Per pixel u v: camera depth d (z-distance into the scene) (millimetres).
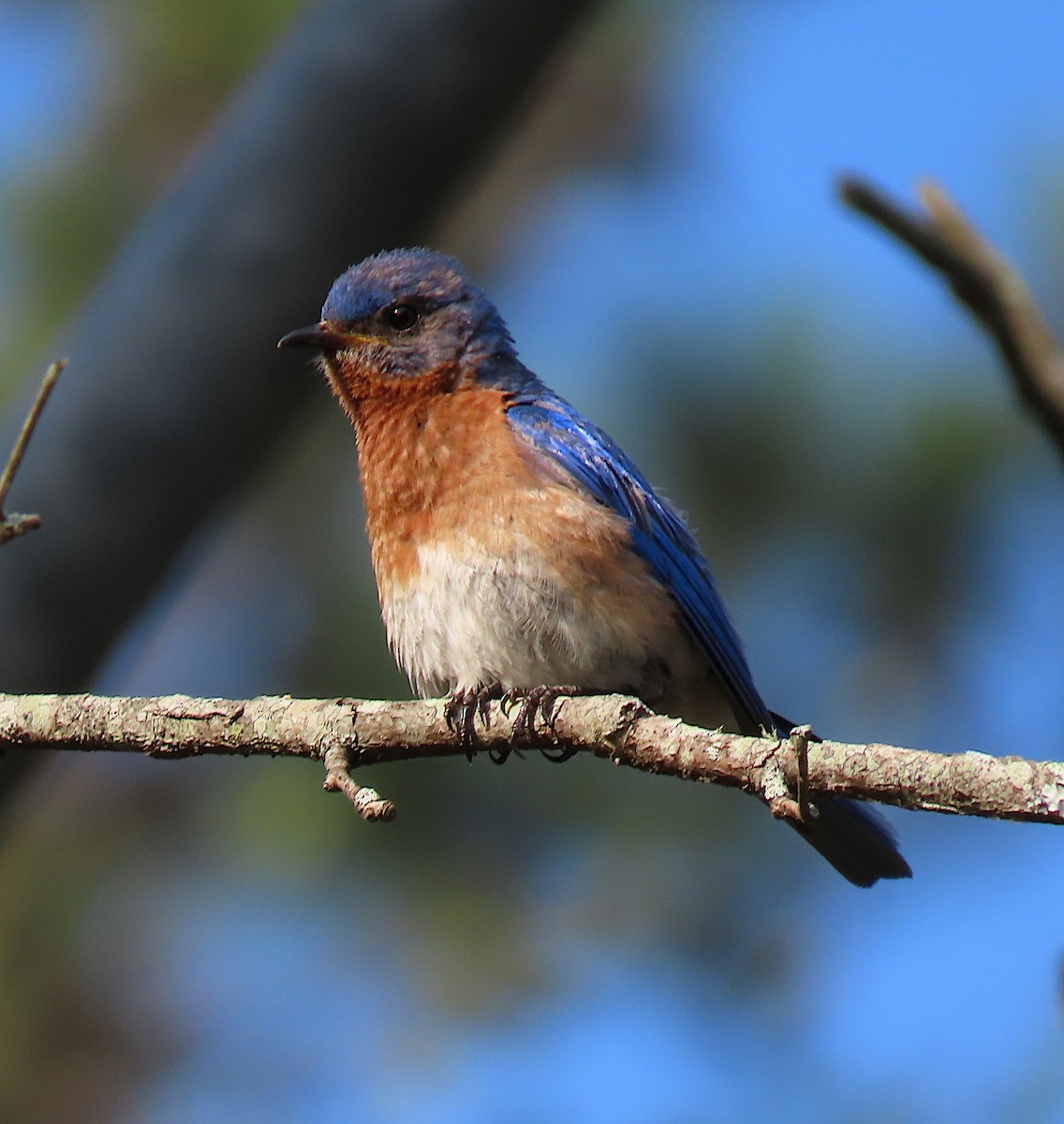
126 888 12570
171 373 9219
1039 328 7312
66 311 12195
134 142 12547
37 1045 12344
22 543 8984
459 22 9469
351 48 9555
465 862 12570
